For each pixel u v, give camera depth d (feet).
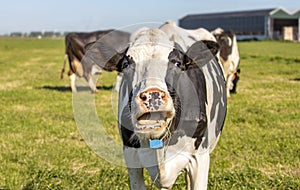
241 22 268.41
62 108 44.65
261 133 32.99
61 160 27.09
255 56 113.80
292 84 62.23
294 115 39.42
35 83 68.95
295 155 27.45
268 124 35.99
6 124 37.27
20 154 28.43
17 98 51.49
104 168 25.12
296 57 105.29
